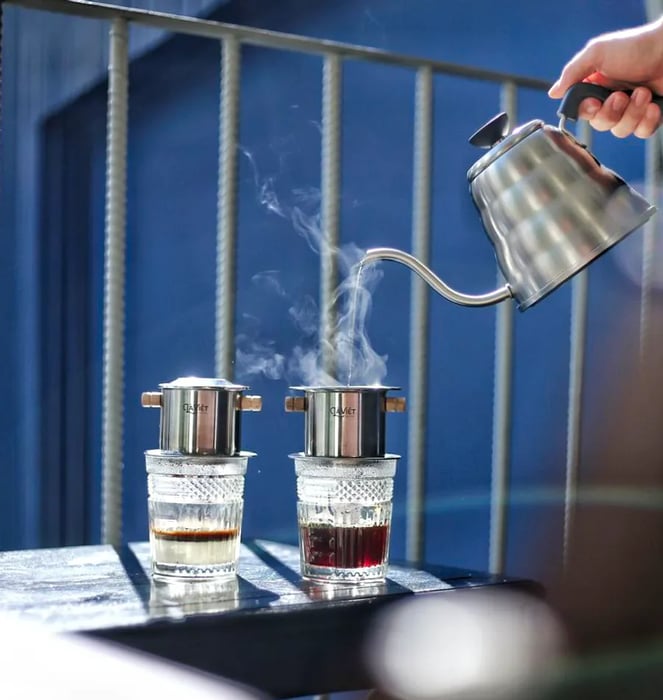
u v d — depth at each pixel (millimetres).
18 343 4902
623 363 2322
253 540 1611
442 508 3025
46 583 1158
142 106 4352
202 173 3939
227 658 978
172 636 946
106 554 1401
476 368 2898
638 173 2375
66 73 4387
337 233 1771
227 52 1683
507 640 1184
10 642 758
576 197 1223
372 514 1189
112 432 1609
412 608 1109
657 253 1979
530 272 1229
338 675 1048
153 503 1188
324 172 1773
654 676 1204
